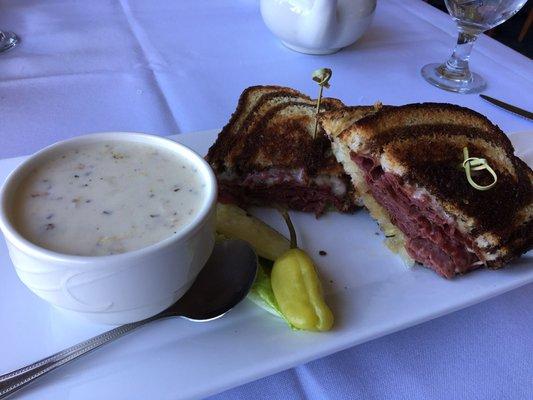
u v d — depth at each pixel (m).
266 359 0.22
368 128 0.31
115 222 0.22
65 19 0.54
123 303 0.21
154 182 0.24
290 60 0.51
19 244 0.20
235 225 0.29
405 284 0.28
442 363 0.24
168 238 0.20
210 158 0.33
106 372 0.21
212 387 0.21
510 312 0.27
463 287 0.28
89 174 0.24
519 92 0.49
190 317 0.23
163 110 0.42
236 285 0.25
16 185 0.22
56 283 0.20
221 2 0.61
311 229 0.32
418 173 0.29
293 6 0.47
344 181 0.33
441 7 0.94
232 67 0.49
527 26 1.01
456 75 0.50
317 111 0.34
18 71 0.45
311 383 0.23
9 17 0.53
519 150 0.38
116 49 0.50
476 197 0.29
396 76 0.50
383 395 0.23
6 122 0.38
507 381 0.24
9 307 0.24
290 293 0.24
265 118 0.36
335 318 0.25
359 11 0.47
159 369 0.21
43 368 0.20
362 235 0.32
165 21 0.56
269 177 0.34
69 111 0.40
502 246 0.28
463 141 0.32
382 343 0.25
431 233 0.29
